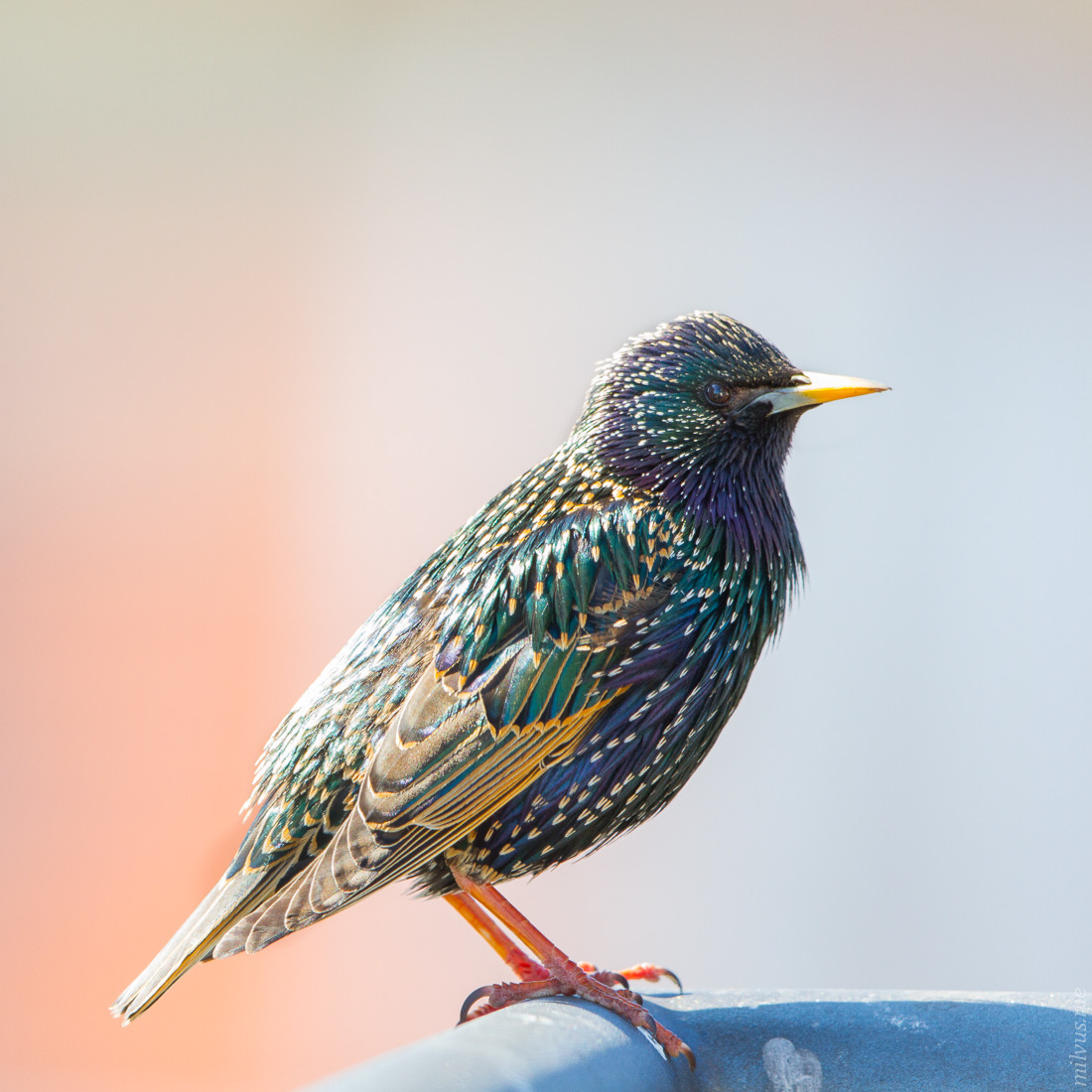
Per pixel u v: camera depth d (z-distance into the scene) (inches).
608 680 144.9
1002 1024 143.7
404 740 144.6
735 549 145.6
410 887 145.5
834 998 144.4
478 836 144.9
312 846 144.9
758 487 145.9
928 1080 143.4
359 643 145.6
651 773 145.4
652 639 145.1
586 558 145.1
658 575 145.3
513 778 144.8
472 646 144.9
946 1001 144.2
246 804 145.7
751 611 145.7
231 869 144.9
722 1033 143.9
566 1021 143.0
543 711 144.9
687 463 145.6
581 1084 141.7
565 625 144.9
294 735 145.3
